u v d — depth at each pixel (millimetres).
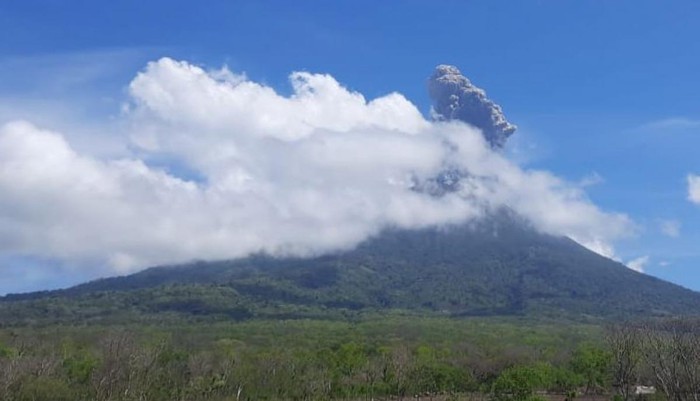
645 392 117812
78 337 181500
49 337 176500
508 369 130500
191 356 137500
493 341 199250
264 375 129625
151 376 123000
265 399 124688
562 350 173625
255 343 189000
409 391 135625
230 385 125875
